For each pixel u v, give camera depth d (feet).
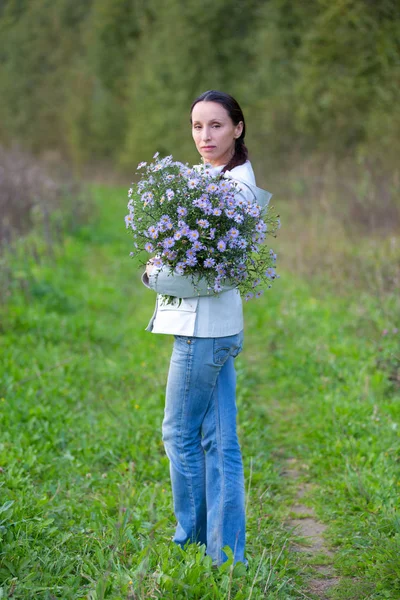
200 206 7.91
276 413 15.55
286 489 12.10
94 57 86.69
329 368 17.21
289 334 20.49
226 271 8.22
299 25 48.73
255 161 49.16
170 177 8.25
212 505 8.73
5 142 102.53
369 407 14.44
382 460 12.30
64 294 23.21
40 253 28.50
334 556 9.87
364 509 10.84
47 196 37.32
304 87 45.21
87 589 8.18
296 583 9.12
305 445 13.73
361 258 23.57
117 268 30.14
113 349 19.53
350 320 20.47
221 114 8.71
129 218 8.39
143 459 12.80
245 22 60.85
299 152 46.32
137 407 14.76
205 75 63.46
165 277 8.36
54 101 100.07
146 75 73.72
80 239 35.65
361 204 28.86
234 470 8.71
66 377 16.29
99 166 85.92
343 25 40.42
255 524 10.46
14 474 11.39
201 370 8.51
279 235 33.04
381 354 16.71
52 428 13.44
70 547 9.30
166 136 70.13
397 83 37.45
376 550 9.61
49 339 19.30
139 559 8.51
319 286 24.38
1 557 8.46
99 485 11.77
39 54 102.58
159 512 10.62
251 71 58.75
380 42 38.37
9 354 17.22
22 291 21.95
